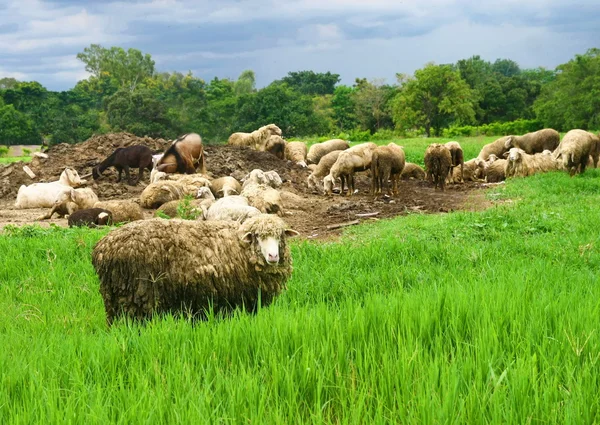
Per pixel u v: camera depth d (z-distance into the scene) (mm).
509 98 115125
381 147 20906
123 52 141625
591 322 5227
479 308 5703
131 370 4699
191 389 4113
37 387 4395
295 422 3785
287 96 91000
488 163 25969
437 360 4395
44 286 8781
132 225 6465
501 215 14070
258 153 26672
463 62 122312
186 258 6355
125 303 6371
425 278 8531
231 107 92875
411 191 22359
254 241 6613
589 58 80375
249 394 4051
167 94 109812
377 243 10945
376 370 4422
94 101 123875
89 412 4027
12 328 6664
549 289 6875
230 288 6547
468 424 3666
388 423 3777
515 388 3947
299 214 17141
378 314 5590
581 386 3984
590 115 79562
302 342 4988
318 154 31672
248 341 5148
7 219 17125
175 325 5707
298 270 9234
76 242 11289
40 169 24047
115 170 24453
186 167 22859
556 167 24297
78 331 6730
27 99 109312
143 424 3750
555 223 13172
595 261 9750
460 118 85375
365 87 107562
